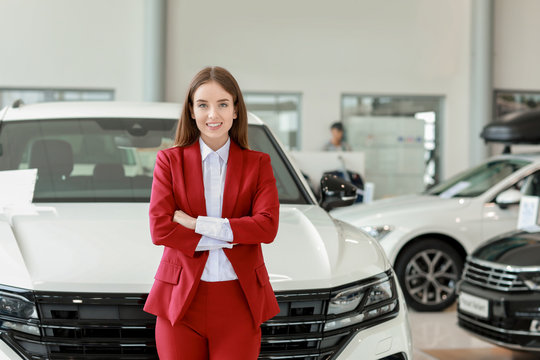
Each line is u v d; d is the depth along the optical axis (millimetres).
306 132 11164
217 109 1835
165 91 10680
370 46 11273
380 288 2230
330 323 2057
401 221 5645
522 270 3828
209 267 1817
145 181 2902
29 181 2768
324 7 11117
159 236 1783
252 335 1845
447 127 11547
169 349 1827
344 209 6148
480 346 4621
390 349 2180
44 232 2170
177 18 10695
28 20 10375
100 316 1924
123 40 10617
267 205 1862
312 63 11125
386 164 11461
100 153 2990
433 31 11438
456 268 5727
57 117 3154
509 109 11789
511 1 11703
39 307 1920
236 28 10891
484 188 6039
